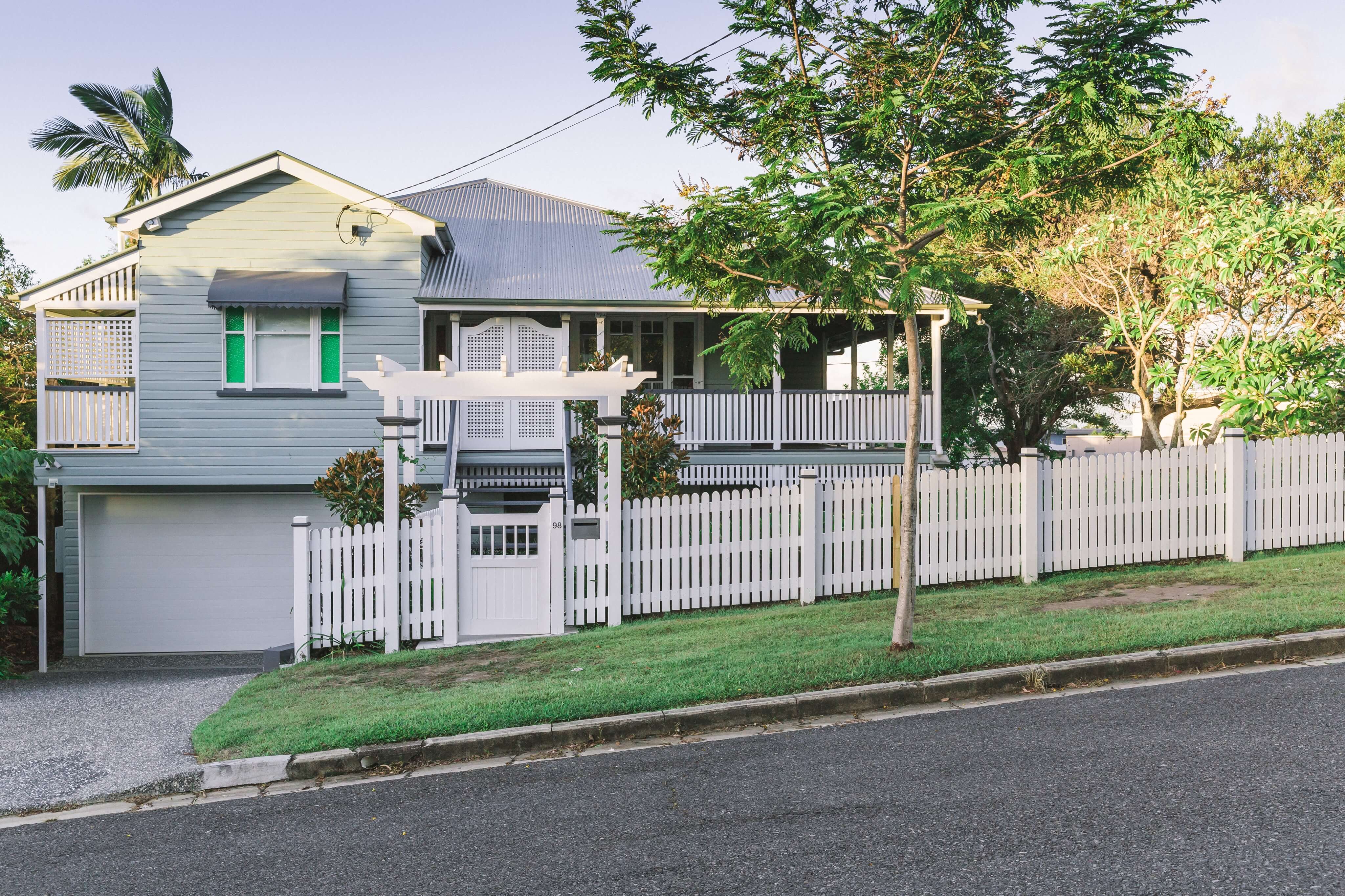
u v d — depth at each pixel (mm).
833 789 5465
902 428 16828
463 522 10953
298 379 15766
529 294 16125
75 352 15250
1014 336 25422
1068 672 7375
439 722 6977
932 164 7977
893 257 7371
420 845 5094
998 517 11438
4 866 5180
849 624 9297
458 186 23391
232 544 16031
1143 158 7723
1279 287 13078
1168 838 4496
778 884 4320
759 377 8703
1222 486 11734
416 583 10883
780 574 11461
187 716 8305
